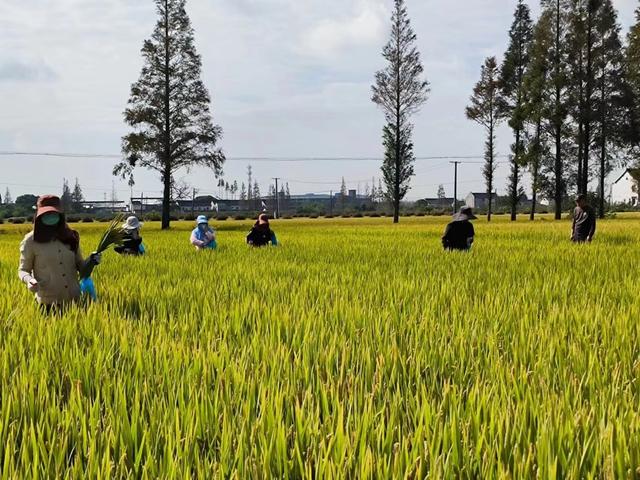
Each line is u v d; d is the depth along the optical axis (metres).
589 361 3.97
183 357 4.07
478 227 32.97
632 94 47.22
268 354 4.17
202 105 48.84
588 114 47.91
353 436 2.69
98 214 98.56
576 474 2.35
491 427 2.71
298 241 20.16
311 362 4.19
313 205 138.38
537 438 2.65
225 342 4.46
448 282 8.08
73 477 2.39
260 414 2.97
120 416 2.95
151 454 2.62
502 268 10.30
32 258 6.15
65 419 2.93
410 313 5.90
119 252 13.83
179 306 6.47
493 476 2.36
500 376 3.59
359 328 5.25
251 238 17.05
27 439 2.73
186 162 48.88
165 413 2.95
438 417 2.82
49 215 6.07
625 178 103.56
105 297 6.95
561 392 3.32
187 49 48.41
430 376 3.86
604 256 12.42
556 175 51.19
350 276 9.02
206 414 3.01
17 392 3.32
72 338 4.75
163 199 49.44
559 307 6.22
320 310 5.85
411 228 35.78
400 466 2.38
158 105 48.25
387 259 12.34
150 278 8.95
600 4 47.62
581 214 16.69
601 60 47.88
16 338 4.70
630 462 2.42
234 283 8.21
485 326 5.29
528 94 50.16
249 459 2.47
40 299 6.20
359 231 31.55
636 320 5.30
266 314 5.60
